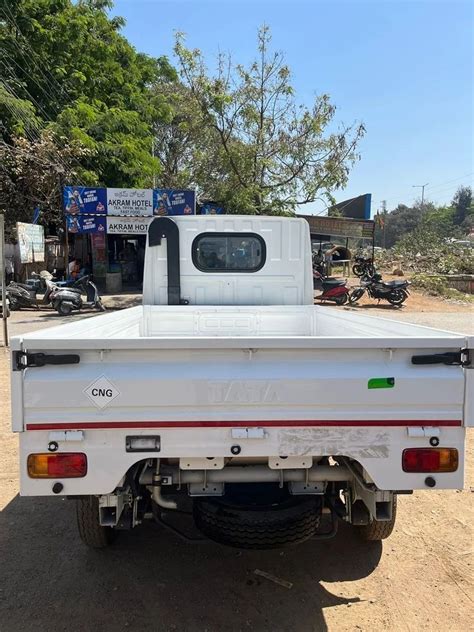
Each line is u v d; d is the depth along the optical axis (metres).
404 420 2.34
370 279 17.41
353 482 2.75
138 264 22.62
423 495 4.11
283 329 4.80
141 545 3.35
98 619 2.64
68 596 2.82
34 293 14.87
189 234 4.98
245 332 4.76
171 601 2.79
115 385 2.26
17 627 2.58
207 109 17.17
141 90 27.33
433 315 15.02
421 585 2.95
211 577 3.02
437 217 77.62
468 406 2.34
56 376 2.25
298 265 5.11
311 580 2.99
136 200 16.08
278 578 3.01
